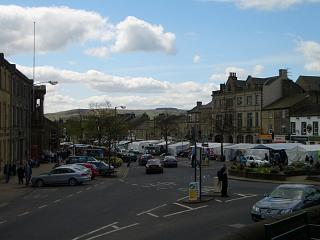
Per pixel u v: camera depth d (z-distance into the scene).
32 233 17.91
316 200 18.88
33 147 68.00
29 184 40.75
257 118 89.81
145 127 158.88
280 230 8.92
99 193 32.94
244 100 93.38
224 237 9.45
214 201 27.17
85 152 82.94
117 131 95.62
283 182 40.06
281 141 78.75
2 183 42.16
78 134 125.56
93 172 47.62
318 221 13.29
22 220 21.39
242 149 68.19
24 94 62.31
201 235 17.05
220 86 102.19
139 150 108.94
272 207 17.89
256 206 18.53
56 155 73.12
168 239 16.33
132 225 19.38
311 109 76.19
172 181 42.91
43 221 20.91
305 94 82.38
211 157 82.44
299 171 45.91
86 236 17.05
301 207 17.86
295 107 79.94
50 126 94.44
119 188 36.75
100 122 97.62
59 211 24.14
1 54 47.06
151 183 41.03
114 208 24.83
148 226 19.11
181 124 133.00
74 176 39.56
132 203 26.86
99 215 22.39
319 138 71.81
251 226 9.95
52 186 39.41
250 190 33.41
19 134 58.09
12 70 51.91
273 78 89.62
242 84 96.62
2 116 48.09
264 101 88.19
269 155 61.47
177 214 22.42
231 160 78.00
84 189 36.34
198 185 27.77
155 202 27.19
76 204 26.86
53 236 17.19
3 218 22.22
